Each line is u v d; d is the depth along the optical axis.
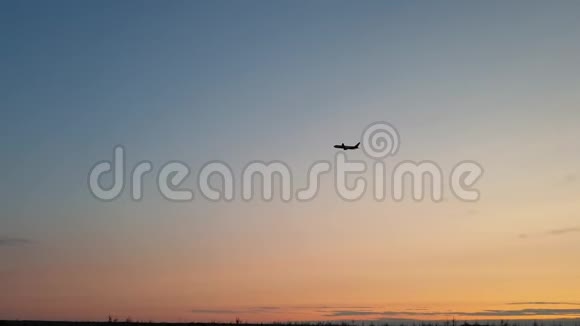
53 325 140.88
